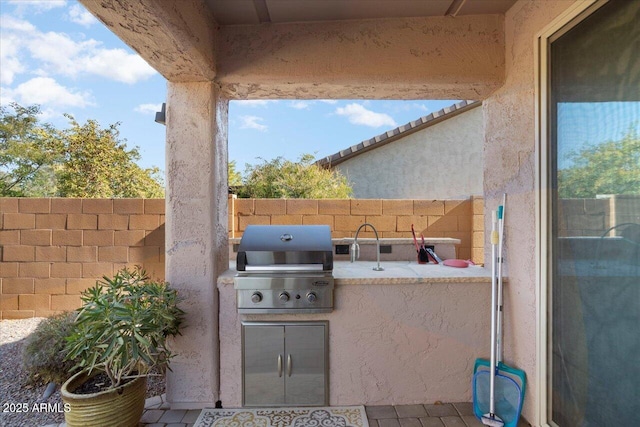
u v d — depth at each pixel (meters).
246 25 2.48
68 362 2.85
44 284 4.08
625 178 1.58
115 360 2.03
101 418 2.06
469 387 2.54
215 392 2.51
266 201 4.30
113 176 6.68
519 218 2.37
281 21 2.46
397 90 2.65
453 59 2.48
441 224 4.46
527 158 2.27
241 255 2.41
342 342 2.51
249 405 2.50
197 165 2.49
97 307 2.03
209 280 2.48
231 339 2.53
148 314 2.05
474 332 2.54
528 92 2.25
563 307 2.01
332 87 2.58
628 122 1.56
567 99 1.95
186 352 2.49
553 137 2.06
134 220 4.07
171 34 1.87
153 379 2.98
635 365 1.54
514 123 2.41
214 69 2.42
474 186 7.64
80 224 4.07
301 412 2.45
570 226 1.94
